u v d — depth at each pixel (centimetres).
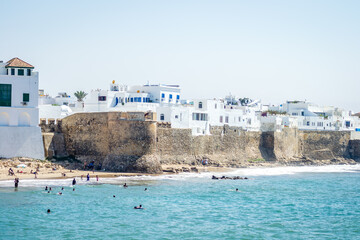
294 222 7056
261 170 13012
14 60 9975
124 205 7544
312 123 17588
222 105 13575
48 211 6931
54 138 10488
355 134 17850
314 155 16588
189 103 14600
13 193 7844
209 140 12644
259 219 7150
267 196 8881
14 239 5797
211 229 6519
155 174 10281
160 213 7206
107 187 8712
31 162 9762
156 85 13750
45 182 8794
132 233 6203
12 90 9800
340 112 19738
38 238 5866
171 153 11475
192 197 8381
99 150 10450
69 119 10738
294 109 19212
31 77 9969
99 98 13188
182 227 6556
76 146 10662
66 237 5947
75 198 7788
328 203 8475
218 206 7831
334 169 14488
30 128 9906
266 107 19850
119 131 10188
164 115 11844
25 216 6688
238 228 6625
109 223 6581
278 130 14962
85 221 6619
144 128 10175
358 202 8625
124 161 10119
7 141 9662
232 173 11794
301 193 9406
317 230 6675
